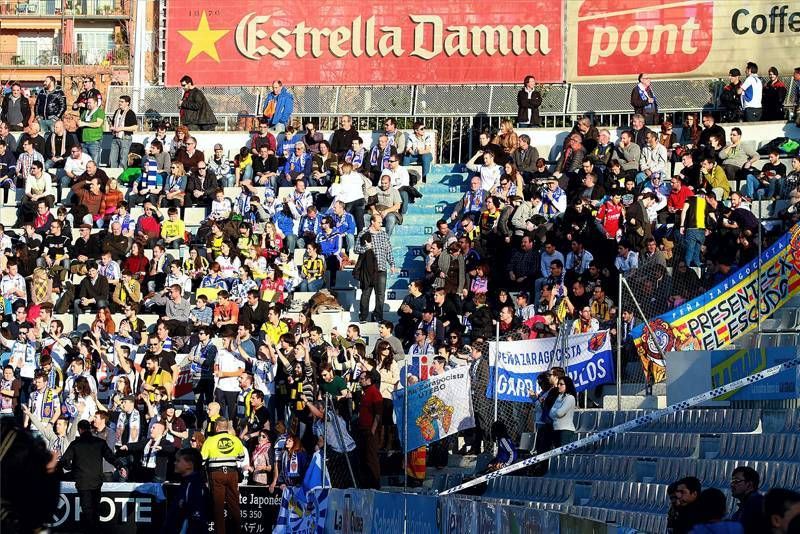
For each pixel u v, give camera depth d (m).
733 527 25.88
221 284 71.12
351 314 72.19
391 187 77.88
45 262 75.00
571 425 50.19
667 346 51.59
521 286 67.25
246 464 54.09
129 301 72.00
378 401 53.97
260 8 92.00
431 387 53.28
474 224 73.88
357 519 44.00
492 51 89.38
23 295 72.19
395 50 90.31
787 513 23.00
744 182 73.94
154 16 101.62
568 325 55.53
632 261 63.16
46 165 85.75
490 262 68.69
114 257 74.62
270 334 64.62
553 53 88.69
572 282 63.28
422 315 63.94
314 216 75.69
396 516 40.44
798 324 51.59
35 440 18.94
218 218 77.56
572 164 75.69
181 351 67.81
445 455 57.09
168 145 87.25
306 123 90.06
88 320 72.19
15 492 18.50
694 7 86.81
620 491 44.53
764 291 50.81
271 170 82.69
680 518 29.89
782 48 85.31
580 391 54.25
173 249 76.25
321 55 91.12
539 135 84.75
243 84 91.81
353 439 54.16
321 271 72.56
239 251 72.38
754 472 30.56
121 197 79.62
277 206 76.44
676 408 40.62
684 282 52.84
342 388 57.44
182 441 57.94
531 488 48.84
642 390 53.22
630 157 76.25
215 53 92.38
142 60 93.88
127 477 57.97
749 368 45.50
